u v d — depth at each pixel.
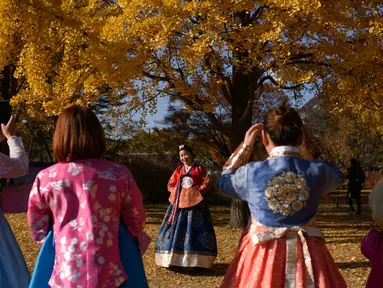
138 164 20.30
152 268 7.38
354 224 13.49
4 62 9.54
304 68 10.23
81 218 2.77
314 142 3.18
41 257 2.84
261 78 11.55
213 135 14.51
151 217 14.90
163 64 9.90
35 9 8.88
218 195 20.12
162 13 8.32
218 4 8.08
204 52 8.12
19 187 3.57
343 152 23.48
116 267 2.77
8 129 3.65
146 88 10.24
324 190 2.97
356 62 8.39
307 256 2.83
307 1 7.57
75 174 2.82
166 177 20.36
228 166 3.11
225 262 7.93
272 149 3.04
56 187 2.81
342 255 8.61
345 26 8.92
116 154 20.70
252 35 8.22
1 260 3.53
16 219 13.48
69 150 2.89
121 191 2.87
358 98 9.76
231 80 12.07
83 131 2.90
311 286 2.78
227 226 12.19
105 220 2.78
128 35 8.57
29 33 9.09
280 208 2.89
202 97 10.07
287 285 2.79
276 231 2.88
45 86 9.33
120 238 2.88
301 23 8.53
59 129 2.92
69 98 9.33
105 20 9.24
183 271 7.12
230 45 8.23
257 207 2.94
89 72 9.11
